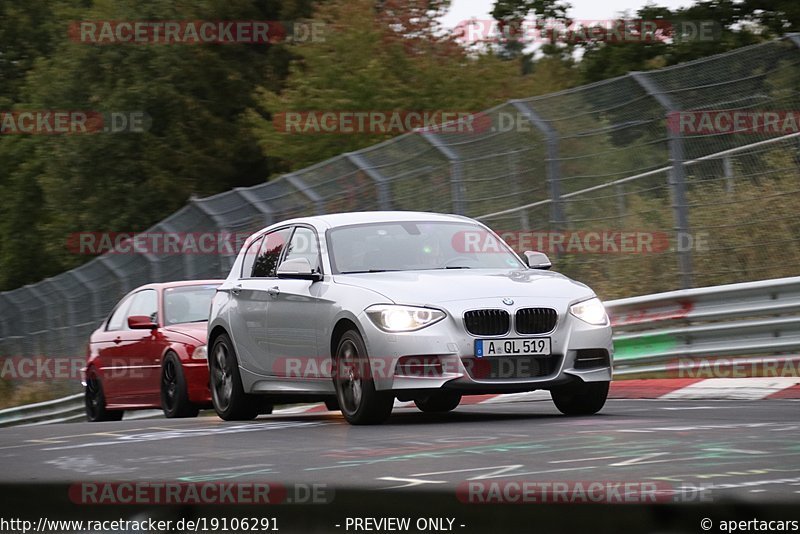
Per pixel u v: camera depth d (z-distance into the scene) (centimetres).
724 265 4662
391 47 11994
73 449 2948
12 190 18738
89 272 8612
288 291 3681
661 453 2261
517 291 3300
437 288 3284
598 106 5041
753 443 2378
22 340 10556
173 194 15612
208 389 4791
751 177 4547
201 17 16050
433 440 2742
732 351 4425
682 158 4750
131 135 15688
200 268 7081
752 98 4547
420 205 5722
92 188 15900
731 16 10881
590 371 3294
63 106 16100
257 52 16675
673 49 11081
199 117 15825
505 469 2130
